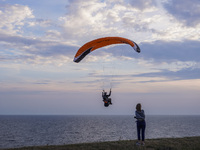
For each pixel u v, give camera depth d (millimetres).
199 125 156250
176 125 149500
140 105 11859
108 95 13828
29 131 96062
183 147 11883
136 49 14078
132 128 117500
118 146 11867
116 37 15422
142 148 11141
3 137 72688
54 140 64500
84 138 68688
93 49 16953
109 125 145250
